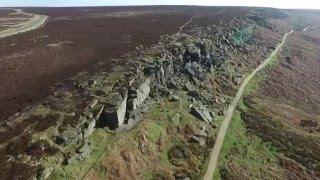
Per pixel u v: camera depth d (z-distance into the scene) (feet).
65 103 152.76
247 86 258.16
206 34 307.58
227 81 253.24
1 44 239.30
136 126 161.17
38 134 130.93
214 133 186.50
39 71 186.70
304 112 248.11
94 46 244.01
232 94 238.68
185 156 161.17
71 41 257.14
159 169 147.95
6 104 147.95
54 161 124.47
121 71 189.26
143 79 185.57
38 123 136.77
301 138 198.70
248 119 209.67
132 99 168.25
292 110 242.78
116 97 161.07
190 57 241.55
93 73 186.91
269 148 186.50
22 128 133.18
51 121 139.13
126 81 177.58
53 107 148.87
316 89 307.17
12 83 168.55
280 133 200.03
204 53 257.55
